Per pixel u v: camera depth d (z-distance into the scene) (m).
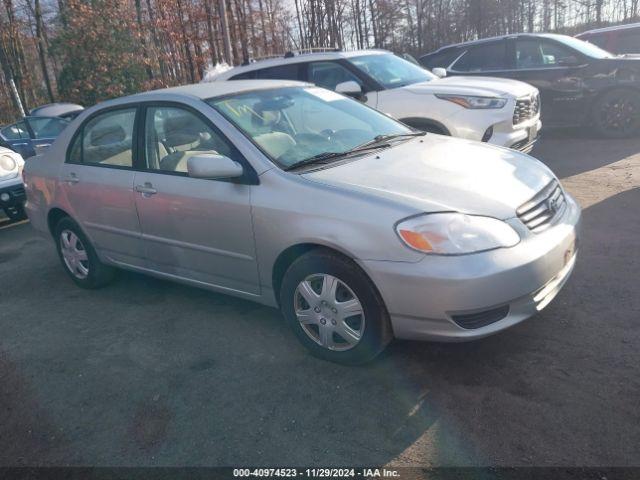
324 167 3.68
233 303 4.61
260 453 2.83
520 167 3.79
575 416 2.82
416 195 3.23
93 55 19.73
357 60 7.80
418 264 3.01
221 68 9.61
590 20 34.28
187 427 3.09
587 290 4.09
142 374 3.68
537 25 37.44
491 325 3.09
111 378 3.67
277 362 3.63
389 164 3.70
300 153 3.86
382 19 30.30
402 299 3.09
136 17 21.45
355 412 3.05
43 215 5.39
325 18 27.06
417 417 2.95
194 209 3.95
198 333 4.15
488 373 3.25
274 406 3.18
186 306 4.65
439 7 33.16
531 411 2.90
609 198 6.14
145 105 4.45
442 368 3.35
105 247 4.88
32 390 3.64
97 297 5.08
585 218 5.61
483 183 3.41
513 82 7.52
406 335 3.21
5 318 4.84
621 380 3.06
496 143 6.62
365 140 4.28
